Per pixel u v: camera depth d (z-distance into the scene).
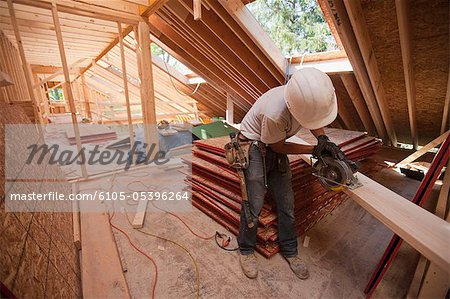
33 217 1.09
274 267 1.54
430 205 2.26
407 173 3.09
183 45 3.20
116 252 1.57
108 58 5.38
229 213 1.88
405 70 2.33
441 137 2.99
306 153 1.32
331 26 2.29
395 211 0.99
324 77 1.15
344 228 1.99
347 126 4.07
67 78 2.45
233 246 1.73
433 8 1.78
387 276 1.47
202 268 1.53
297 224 1.84
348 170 1.14
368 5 1.91
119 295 1.26
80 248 1.62
